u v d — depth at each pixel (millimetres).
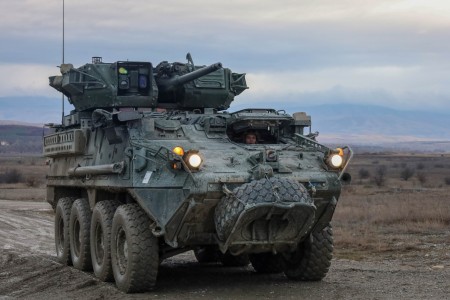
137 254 10938
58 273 13805
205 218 10672
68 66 14805
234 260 14492
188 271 13797
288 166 11133
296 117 12453
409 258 15539
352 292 10906
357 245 17891
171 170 10703
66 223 14797
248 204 9914
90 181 13219
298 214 10234
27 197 44469
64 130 15930
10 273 14039
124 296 10859
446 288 11219
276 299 10422
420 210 25453
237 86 15703
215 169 10594
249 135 12242
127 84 14297
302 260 12000
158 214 10781
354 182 63469
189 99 14828
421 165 111750
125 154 11508
